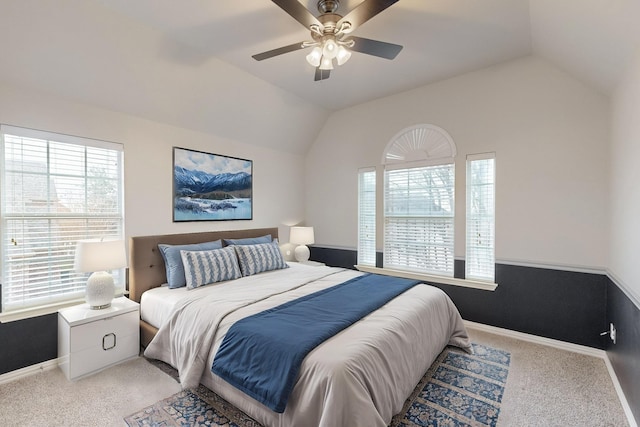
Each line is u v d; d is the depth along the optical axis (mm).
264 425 1667
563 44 2373
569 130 2787
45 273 2482
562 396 2072
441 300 2625
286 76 3355
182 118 3287
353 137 4301
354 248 4328
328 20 1972
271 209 4414
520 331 3049
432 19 2344
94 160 2746
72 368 2232
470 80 3307
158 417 1851
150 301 2686
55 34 2189
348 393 1407
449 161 3465
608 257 2605
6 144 2295
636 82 1839
